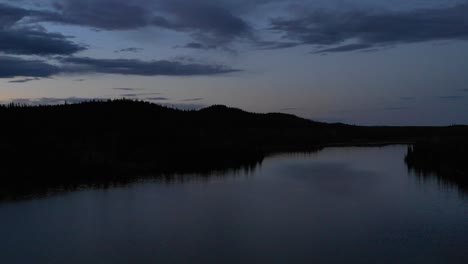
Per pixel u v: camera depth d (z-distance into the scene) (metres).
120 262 17.08
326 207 26.16
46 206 26.92
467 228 21.08
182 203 27.67
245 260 17.08
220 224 22.38
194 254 17.84
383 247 18.39
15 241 19.81
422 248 18.22
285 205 26.89
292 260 17.02
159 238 20.09
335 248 18.33
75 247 18.91
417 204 26.66
